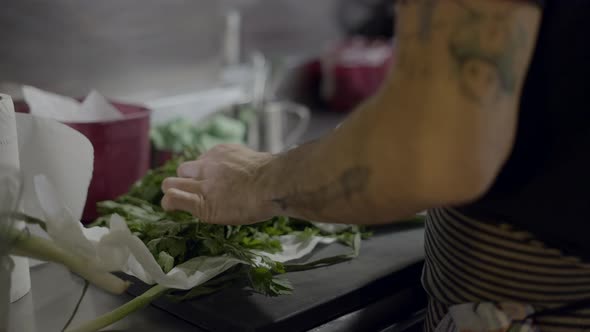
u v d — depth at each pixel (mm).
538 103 480
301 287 697
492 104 430
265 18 2139
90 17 1609
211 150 710
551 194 489
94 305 697
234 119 1852
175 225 742
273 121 1821
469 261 545
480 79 426
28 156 709
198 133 1554
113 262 592
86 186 708
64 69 1588
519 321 530
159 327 651
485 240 532
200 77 1916
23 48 1494
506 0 430
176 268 667
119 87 1723
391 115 446
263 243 773
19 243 564
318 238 819
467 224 542
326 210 515
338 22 2455
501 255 528
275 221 844
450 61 429
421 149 427
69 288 737
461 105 425
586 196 483
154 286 647
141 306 627
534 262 522
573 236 504
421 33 442
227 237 753
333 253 808
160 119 1702
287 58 2227
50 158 708
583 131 467
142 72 1767
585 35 457
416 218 924
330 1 2387
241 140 1675
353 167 471
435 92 427
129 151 1016
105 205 826
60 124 691
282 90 2215
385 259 790
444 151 424
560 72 469
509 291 535
